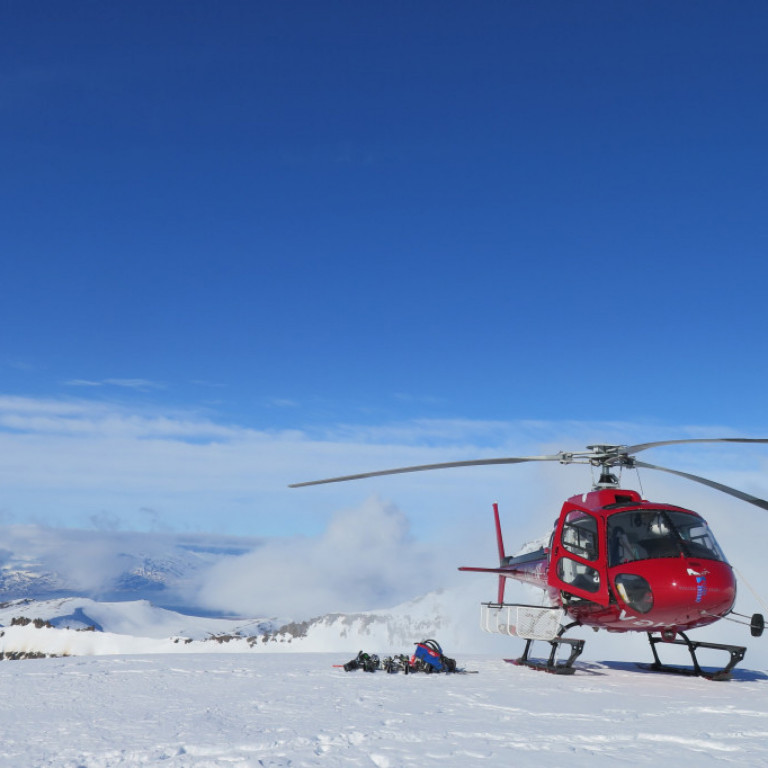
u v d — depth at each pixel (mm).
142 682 11570
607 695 9930
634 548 12125
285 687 10758
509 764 5652
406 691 10211
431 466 13188
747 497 10531
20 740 6824
